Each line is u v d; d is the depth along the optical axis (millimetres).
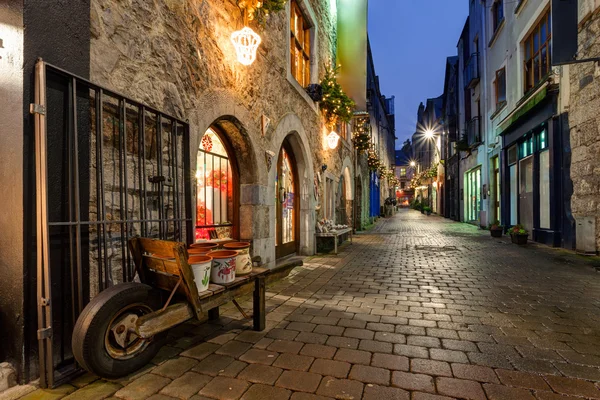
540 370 2293
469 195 18297
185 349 2635
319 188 8383
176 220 3104
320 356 2510
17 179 2018
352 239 10891
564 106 7789
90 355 1946
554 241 8188
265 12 4809
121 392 2039
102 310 2008
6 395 1935
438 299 3996
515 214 11258
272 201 5566
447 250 8195
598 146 6723
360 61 10055
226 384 2133
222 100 4059
